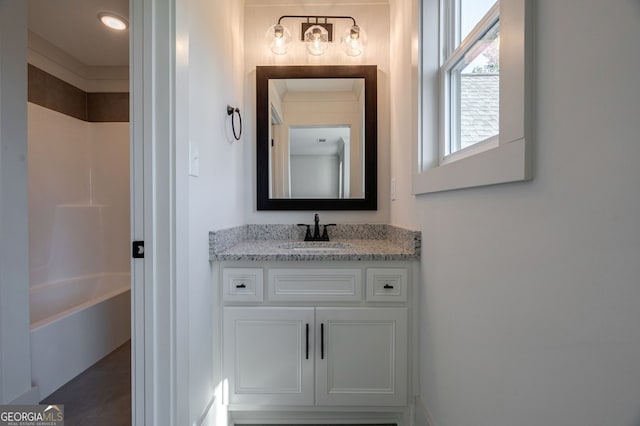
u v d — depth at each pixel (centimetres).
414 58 137
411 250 141
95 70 274
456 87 125
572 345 55
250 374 140
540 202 63
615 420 47
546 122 61
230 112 161
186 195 107
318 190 194
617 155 46
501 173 73
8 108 131
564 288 57
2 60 129
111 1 182
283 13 194
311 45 192
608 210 48
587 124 51
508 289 74
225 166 156
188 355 110
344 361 141
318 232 187
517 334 71
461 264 99
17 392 135
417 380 140
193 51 116
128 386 172
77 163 271
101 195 283
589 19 51
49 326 164
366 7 194
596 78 49
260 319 139
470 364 94
